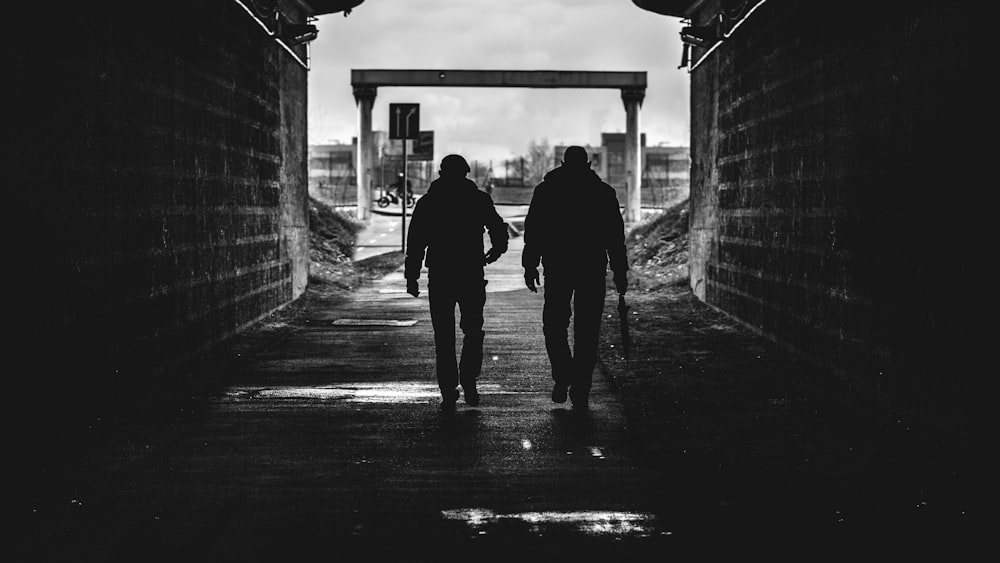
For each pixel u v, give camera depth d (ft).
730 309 48.65
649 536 17.90
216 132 38.50
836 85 30.96
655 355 38.63
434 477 21.80
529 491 20.71
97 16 25.64
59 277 23.39
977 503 19.39
